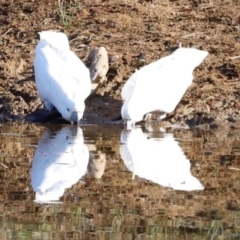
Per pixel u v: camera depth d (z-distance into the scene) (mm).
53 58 13414
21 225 7867
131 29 16844
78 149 11234
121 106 13914
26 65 15188
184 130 13078
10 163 10320
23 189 9164
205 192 9227
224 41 16500
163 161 10672
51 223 7945
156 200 8836
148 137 12328
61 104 13094
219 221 8156
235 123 13547
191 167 10320
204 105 13938
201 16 17672
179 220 8164
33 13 17297
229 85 14758
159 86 13242
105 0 17969
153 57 15594
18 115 13461
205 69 15242
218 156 11047
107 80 14664
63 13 17203
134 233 7723
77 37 16406
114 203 8672
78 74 13344
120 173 9984
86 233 7676
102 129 12867
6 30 16578
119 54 15594
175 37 16594
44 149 11180
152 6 17938
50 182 9461
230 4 18344
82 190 9180
